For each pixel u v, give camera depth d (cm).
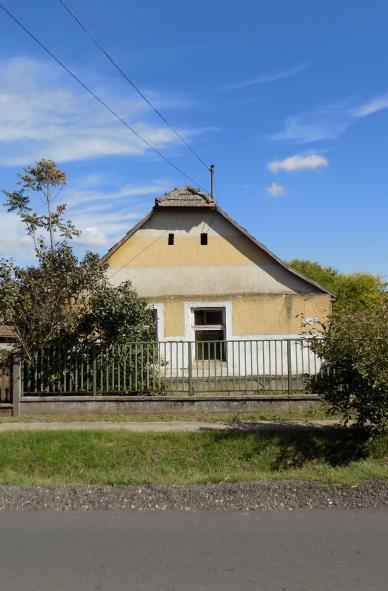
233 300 1594
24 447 975
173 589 400
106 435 1012
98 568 441
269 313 1587
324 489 644
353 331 923
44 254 1283
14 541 506
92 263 1312
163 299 1603
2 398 1234
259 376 1360
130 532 527
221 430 1030
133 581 414
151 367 1277
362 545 488
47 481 736
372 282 3625
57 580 418
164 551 477
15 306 1235
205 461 956
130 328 1309
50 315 1267
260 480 695
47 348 1259
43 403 1220
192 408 1217
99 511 597
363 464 776
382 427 905
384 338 902
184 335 1591
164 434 1012
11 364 1234
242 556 463
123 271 1619
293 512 586
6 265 1243
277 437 995
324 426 1050
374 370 886
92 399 1223
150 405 1220
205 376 1414
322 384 962
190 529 534
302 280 1595
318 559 456
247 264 1612
